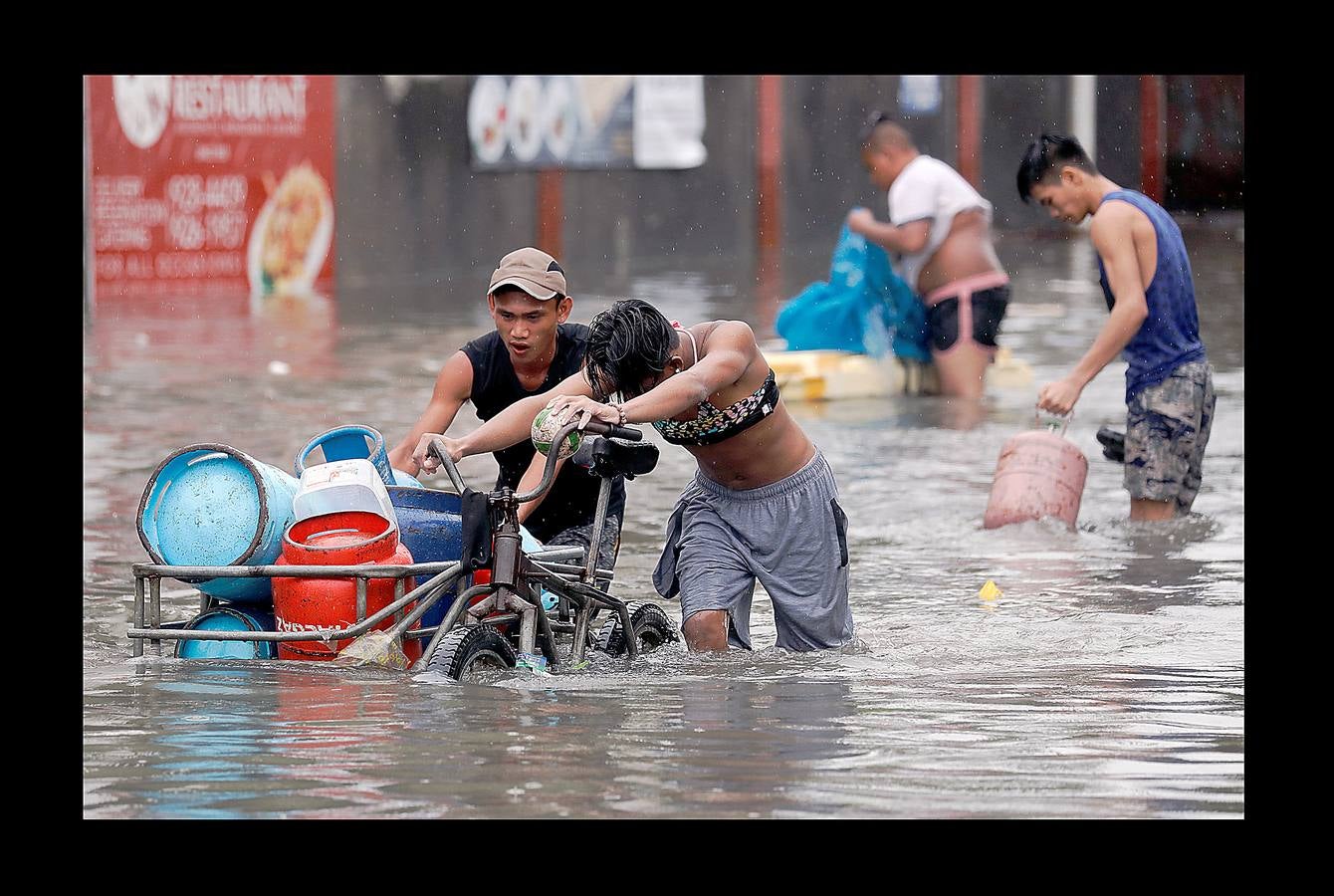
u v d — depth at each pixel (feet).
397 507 64.44
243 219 247.70
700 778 47.55
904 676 62.03
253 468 62.69
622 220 325.21
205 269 242.99
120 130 229.66
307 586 60.54
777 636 68.74
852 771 48.42
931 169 155.43
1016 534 95.20
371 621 60.08
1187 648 67.26
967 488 109.81
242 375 158.81
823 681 60.85
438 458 63.62
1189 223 393.91
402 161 276.00
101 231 228.22
